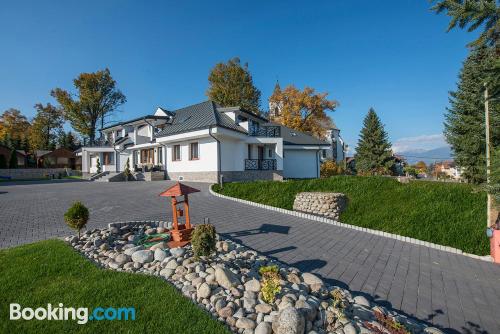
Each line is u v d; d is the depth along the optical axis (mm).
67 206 10367
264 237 7238
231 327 3018
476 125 15062
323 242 7184
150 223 7273
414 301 4508
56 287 3650
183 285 3795
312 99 37812
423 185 11672
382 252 6828
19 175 32062
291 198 12930
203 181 19469
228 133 18875
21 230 6961
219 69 40906
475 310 4352
